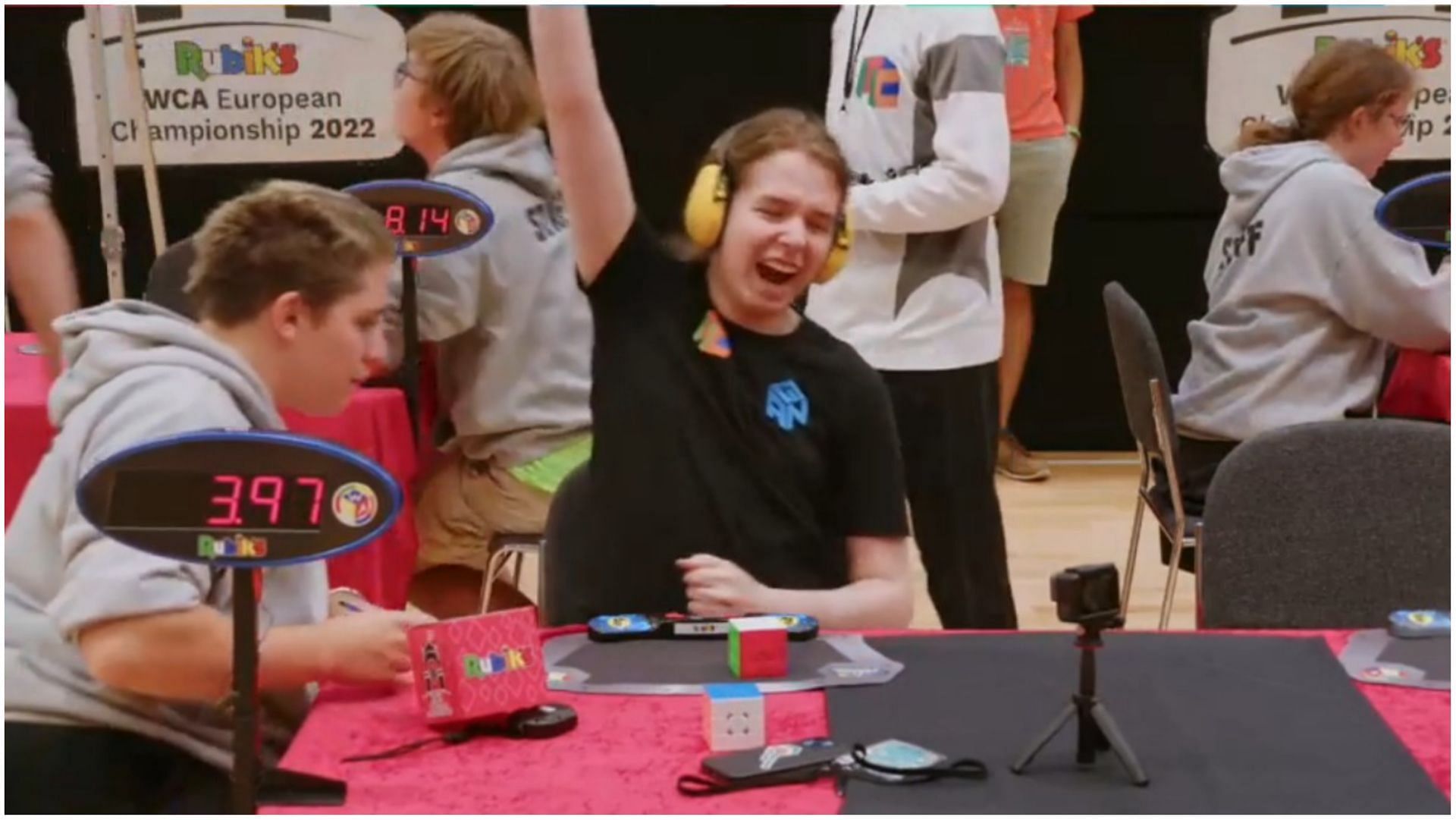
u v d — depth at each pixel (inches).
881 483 63.1
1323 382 96.3
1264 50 167.3
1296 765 42.5
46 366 99.1
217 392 50.2
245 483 39.2
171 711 52.9
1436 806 39.6
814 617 58.6
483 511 99.4
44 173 103.3
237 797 39.5
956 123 88.9
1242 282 98.5
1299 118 99.7
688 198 63.5
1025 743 44.4
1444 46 161.0
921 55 89.5
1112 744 41.8
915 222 89.9
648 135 169.0
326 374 53.1
